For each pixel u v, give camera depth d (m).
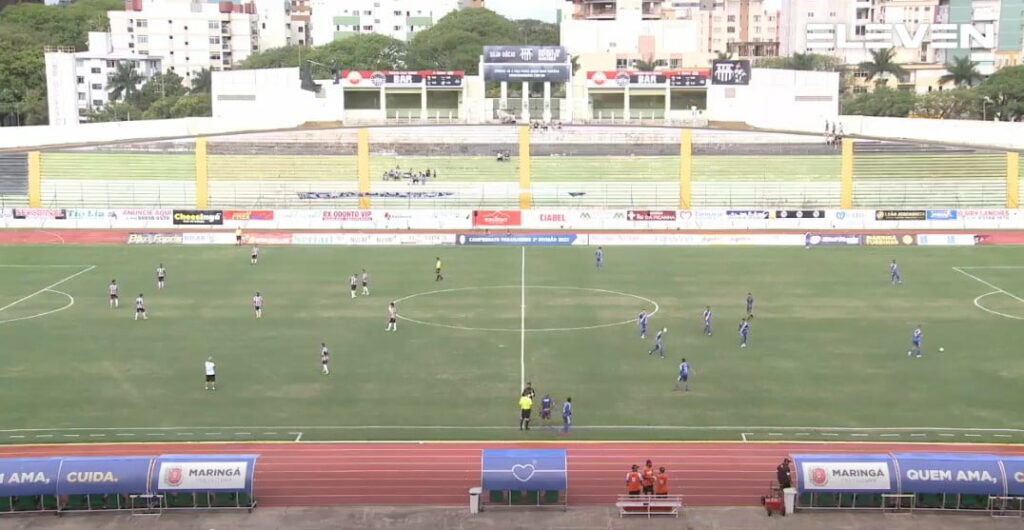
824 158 135.25
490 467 43.84
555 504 44.38
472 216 109.56
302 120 161.62
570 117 159.88
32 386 59.97
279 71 162.25
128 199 124.56
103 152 136.00
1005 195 123.06
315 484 46.56
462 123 153.00
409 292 84.12
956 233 106.00
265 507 44.38
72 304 80.06
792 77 159.50
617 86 159.25
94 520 43.06
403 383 60.66
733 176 131.50
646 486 44.00
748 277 89.62
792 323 74.00
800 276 89.81
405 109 162.25
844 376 61.66
